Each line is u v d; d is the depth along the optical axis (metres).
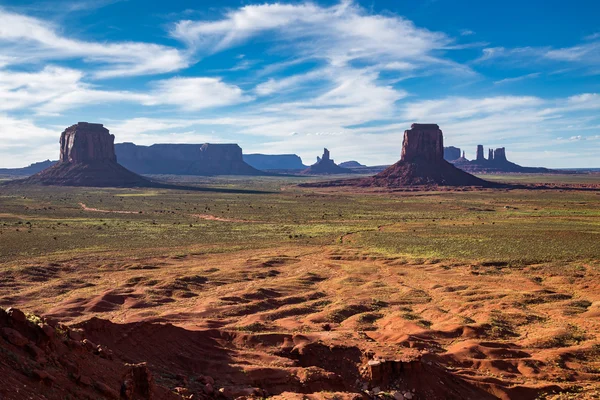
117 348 24.12
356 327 38.94
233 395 22.91
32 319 17.62
